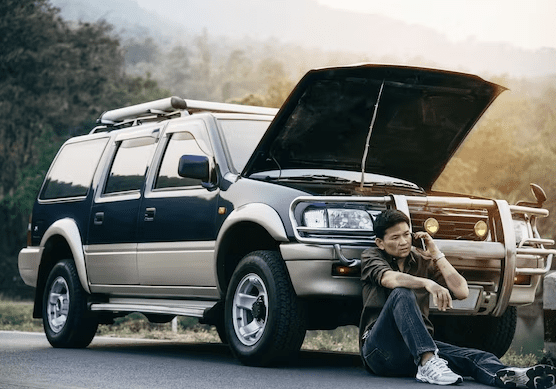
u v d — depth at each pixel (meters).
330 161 7.89
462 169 37.34
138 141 8.80
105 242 8.74
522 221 7.33
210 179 7.56
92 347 9.40
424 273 6.24
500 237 6.81
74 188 9.52
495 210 6.86
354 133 7.59
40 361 7.46
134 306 8.33
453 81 7.27
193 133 8.05
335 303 6.84
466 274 6.68
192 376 6.27
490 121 40.59
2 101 46.56
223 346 9.97
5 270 45.84
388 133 7.73
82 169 9.55
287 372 6.56
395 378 6.06
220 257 7.35
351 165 8.04
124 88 58.81
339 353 9.17
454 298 6.53
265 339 6.68
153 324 14.79
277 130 7.18
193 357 8.11
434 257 6.22
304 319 6.68
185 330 14.35
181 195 7.87
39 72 47.16
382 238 6.18
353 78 6.93
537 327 16.34
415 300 5.78
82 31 52.16
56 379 6.07
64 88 48.28
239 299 7.02
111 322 9.39
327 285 6.47
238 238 7.40
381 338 5.89
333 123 7.37
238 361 7.65
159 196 8.14
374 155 7.99
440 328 8.06
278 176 7.53
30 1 48.06
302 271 6.52
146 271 8.19
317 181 7.41
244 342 6.96
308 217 6.59
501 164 38.91
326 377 6.19
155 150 8.45
